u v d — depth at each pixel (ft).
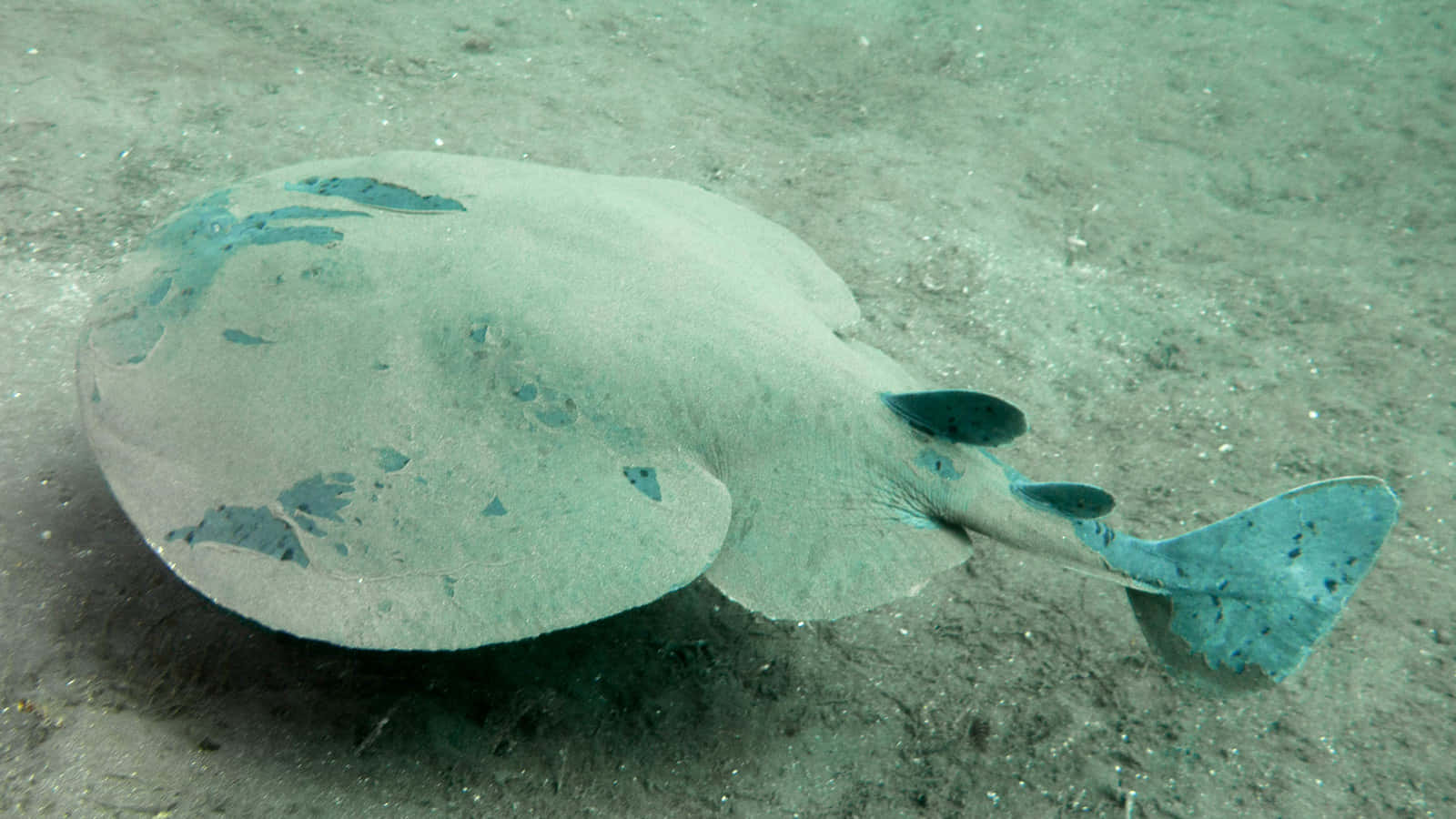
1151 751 2.35
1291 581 2.14
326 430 1.98
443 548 1.94
